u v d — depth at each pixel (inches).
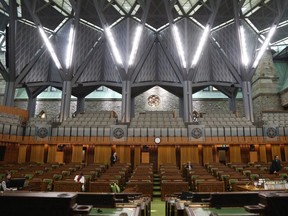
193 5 904.3
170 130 811.4
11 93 887.1
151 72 983.0
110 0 875.4
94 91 1137.4
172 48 957.8
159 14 925.2
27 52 930.1
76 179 384.8
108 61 982.4
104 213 134.9
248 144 792.3
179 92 1014.4
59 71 893.2
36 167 578.9
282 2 822.5
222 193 148.0
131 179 432.5
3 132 759.7
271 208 104.5
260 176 393.7
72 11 899.4
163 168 590.6
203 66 980.6
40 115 1099.9
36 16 839.1
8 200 95.0
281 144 789.2
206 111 1096.2
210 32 964.6
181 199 215.5
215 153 792.3
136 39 894.4
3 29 943.7
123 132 804.0
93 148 807.1
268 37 867.4
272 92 995.3
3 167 579.8
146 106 1108.5
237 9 849.5
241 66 900.6
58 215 93.8
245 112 887.1
